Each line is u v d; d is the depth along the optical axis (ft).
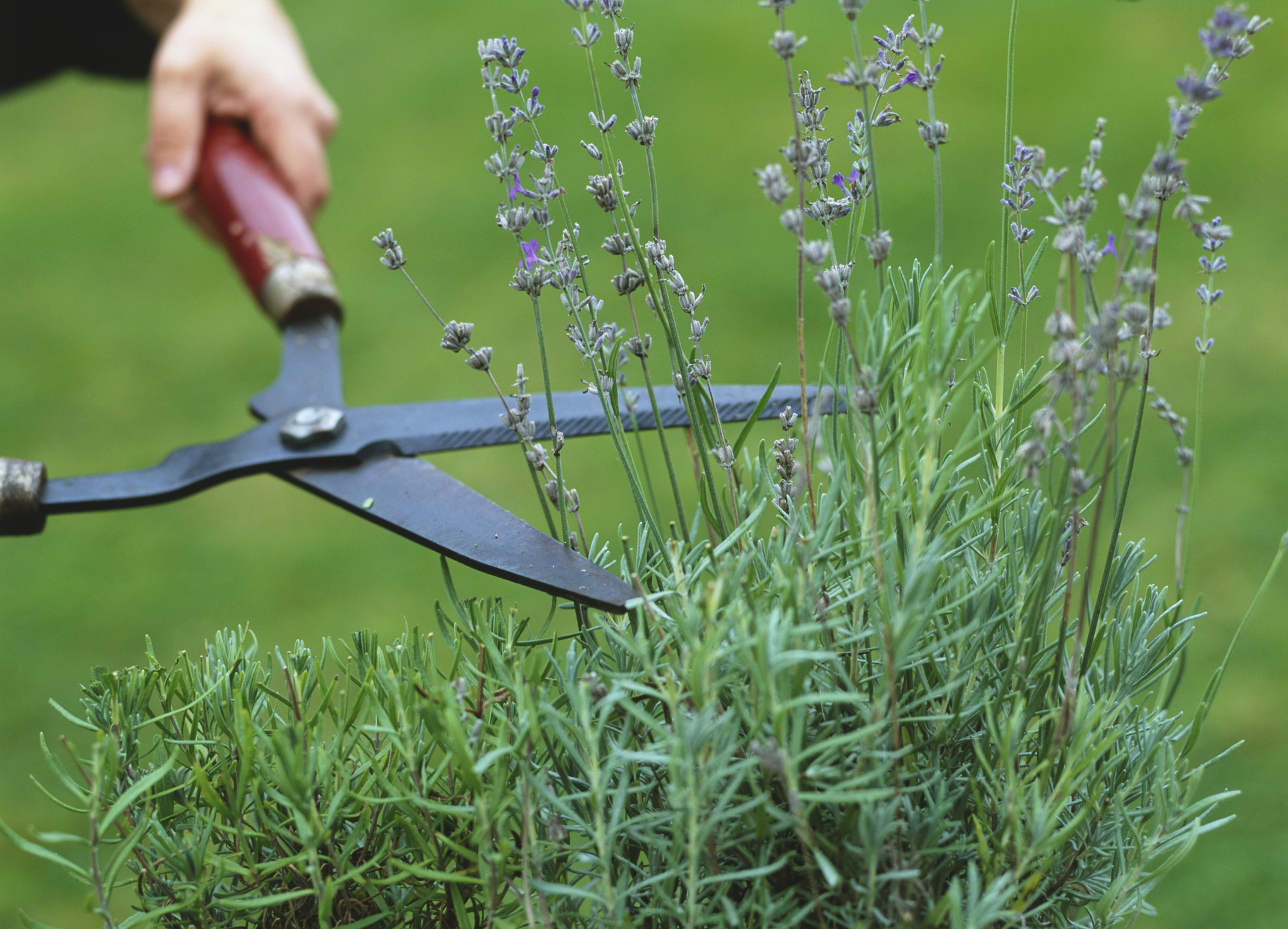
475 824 3.58
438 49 19.03
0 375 12.03
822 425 3.57
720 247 12.53
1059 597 3.70
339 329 4.52
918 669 3.62
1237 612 7.73
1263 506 8.59
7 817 7.04
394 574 8.90
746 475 3.79
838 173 3.66
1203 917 5.83
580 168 14.29
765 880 3.56
